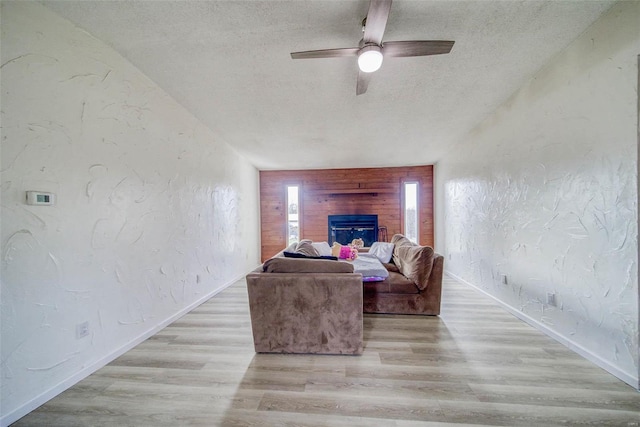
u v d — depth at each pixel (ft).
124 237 6.75
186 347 6.95
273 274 6.55
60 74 5.20
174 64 6.84
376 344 6.93
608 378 5.34
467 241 12.53
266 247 20.08
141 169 7.34
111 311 6.33
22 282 4.58
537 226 7.61
